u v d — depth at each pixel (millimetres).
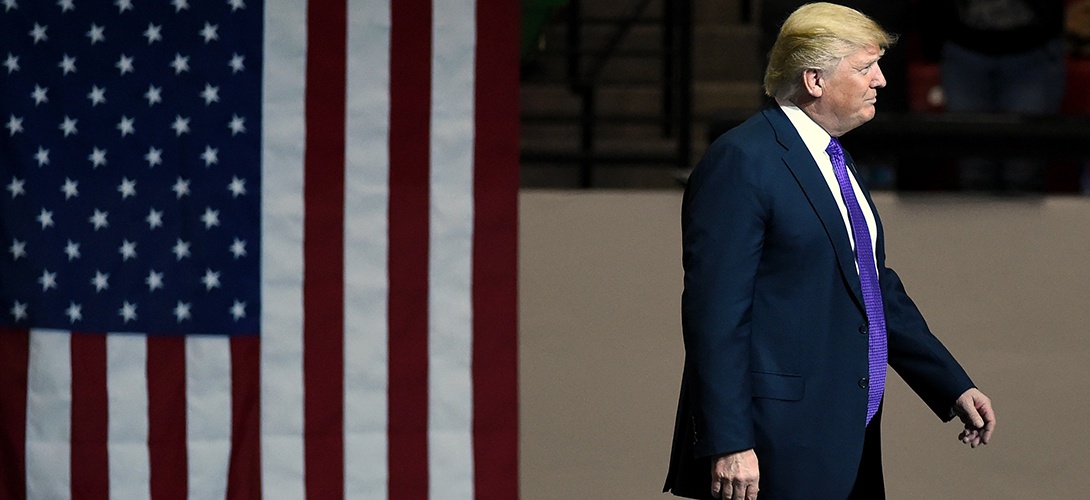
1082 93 27703
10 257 13875
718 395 10789
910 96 26828
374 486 14188
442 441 14219
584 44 33750
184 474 14031
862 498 12039
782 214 11148
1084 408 16359
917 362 12352
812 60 11312
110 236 13859
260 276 13953
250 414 14047
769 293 11242
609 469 15930
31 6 13750
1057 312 16453
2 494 14055
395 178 14008
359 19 13867
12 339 13945
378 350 14094
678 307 16125
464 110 14023
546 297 16031
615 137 32688
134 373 13938
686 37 21562
